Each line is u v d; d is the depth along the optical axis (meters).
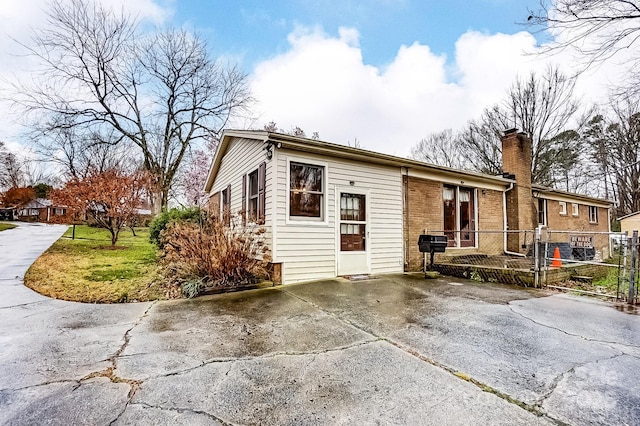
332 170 7.53
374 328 3.88
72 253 10.20
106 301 5.28
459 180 10.07
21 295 5.52
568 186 21.86
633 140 15.80
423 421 2.05
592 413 2.14
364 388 2.47
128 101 19.95
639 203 19.78
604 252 16.91
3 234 16.05
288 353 3.14
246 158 8.73
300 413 2.15
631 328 3.90
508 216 11.48
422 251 8.09
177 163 21.25
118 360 2.98
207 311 4.70
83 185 11.80
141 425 2.01
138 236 17.45
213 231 6.67
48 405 2.22
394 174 8.62
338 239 7.54
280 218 6.75
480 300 5.37
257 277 6.54
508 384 2.52
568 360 2.97
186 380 2.60
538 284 6.54
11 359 2.98
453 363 2.90
